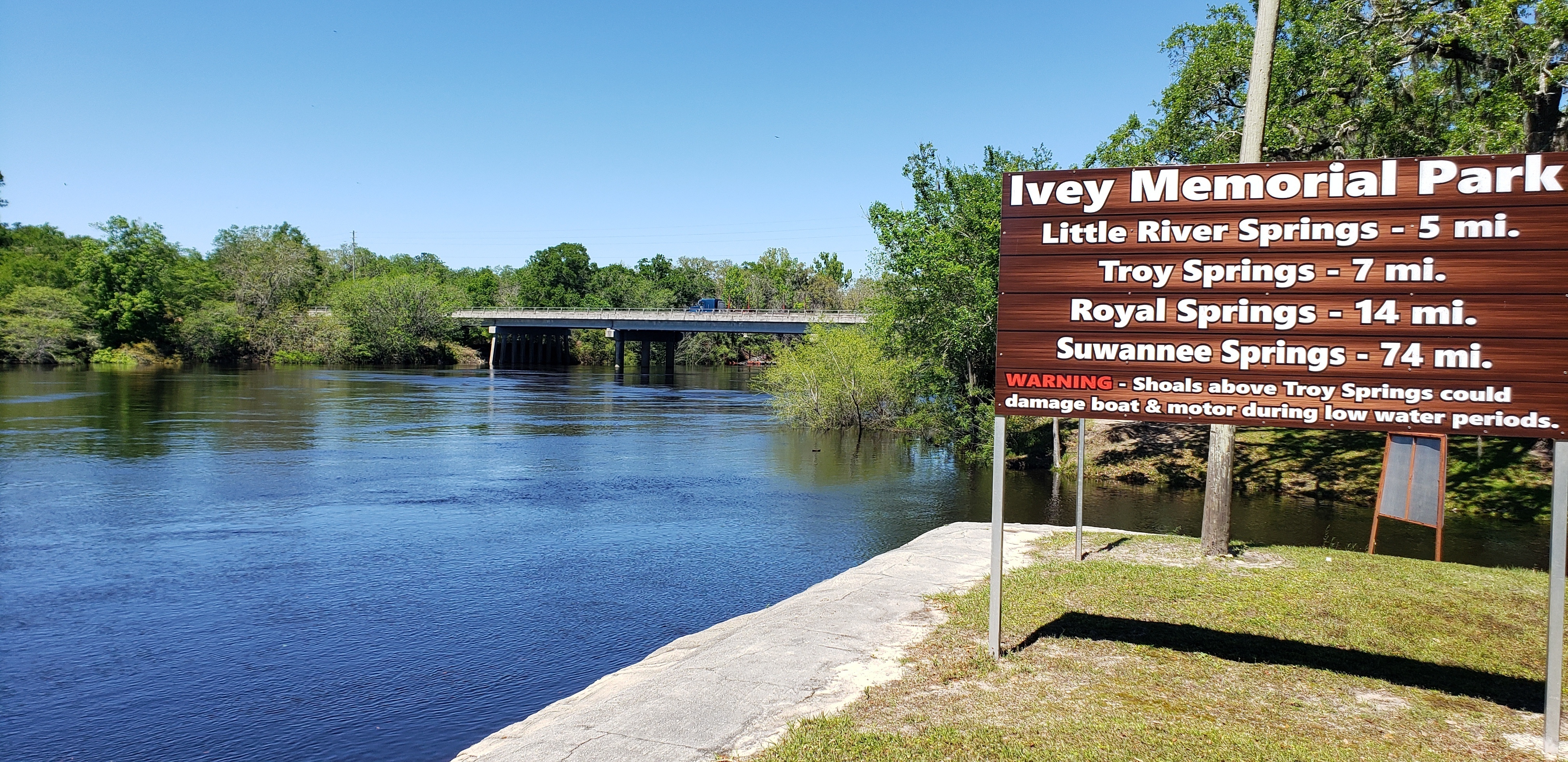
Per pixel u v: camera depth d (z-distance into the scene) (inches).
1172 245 279.9
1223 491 464.4
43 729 368.8
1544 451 942.4
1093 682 278.8
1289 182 267.4
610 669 432.8
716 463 1176.8
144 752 347.6
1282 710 256.7
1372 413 260.5
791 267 5708.7
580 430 1529.3
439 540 713.0
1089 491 997.8
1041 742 231.9
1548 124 856.9
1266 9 443.2
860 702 264.5
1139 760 220.7
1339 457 1018.7
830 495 945.5
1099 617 348.2
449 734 359.9
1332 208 263.3
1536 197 243.9
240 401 1916.8
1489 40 848.3
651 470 1108.5
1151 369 283.3
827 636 331.9
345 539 712.4
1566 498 235.9
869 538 733.3
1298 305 267.3
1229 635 325.4
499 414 1780.3
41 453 1135.0
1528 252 244.7
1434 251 253.1
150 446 1218.6
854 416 1606.8
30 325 3142.2
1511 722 248.5
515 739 260.2
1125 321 285.6
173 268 3722.9
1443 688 274.4
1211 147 1006.4
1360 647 311.9
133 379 2564.0
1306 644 315.9
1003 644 318.7
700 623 506.3
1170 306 280.7
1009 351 298.2
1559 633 233.1
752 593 567.2
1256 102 446.0
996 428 302.5
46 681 418.9
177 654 455.2
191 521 773.9
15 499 857.5
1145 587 392.2
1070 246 290.7
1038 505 909.2
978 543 512.4
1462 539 748.0
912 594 395.9
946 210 1261.1
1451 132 880.3
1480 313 248.7
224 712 382.6
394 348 3929.6
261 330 3804.1
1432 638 321.1
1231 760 221.3
